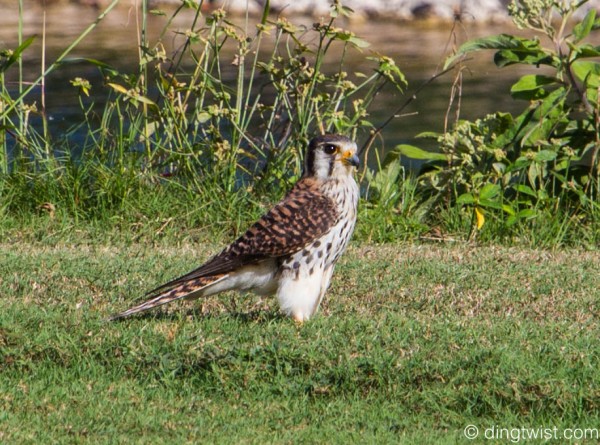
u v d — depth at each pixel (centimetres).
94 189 1468
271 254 950
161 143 1520
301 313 972
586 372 834
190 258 1230
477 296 1096
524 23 1474
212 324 943
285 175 1491
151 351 869
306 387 834
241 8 2998
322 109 1641
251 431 755
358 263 1220
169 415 778
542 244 1410
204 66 1586
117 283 1096
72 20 2961
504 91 2348
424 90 2350
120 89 1431
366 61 2556
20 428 741
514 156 1514
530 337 929
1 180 1458
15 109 1527
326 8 3033
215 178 1468
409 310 1042
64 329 914
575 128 1534
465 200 1455
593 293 1116
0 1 3166
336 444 736
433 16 3000
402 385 835
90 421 761
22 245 1305
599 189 1477
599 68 1512
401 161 1872
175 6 3059
